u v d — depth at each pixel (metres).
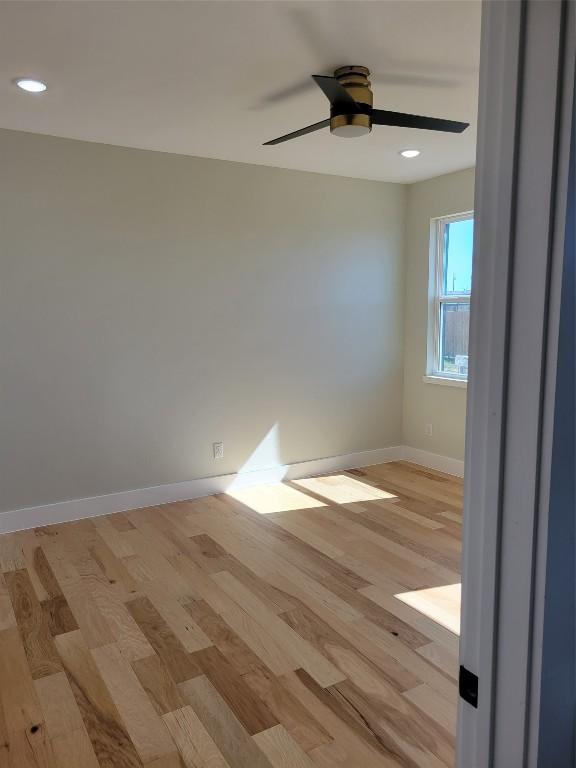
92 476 3.97
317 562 3.27
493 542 0.74
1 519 3.70
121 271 3.93
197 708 2.09
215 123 3.36
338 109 2.57
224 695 2.16
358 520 3.91
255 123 3.37
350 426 5.11
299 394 4.78
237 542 3.54
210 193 4.19
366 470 5.11
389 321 5.21
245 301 4.43
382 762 1.85
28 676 2.28
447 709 2.09
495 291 0.71
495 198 0.70
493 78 0.69
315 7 2.07
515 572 0.72
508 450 0.71
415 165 4.40
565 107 0.63
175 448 4.26
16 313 3.63
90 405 3.92
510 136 0.68
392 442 5.39
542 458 0.68
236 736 1.96
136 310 4.01
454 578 3.08
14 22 2.16
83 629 2.60
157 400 4.15
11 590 2.96
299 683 2.23
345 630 2.59
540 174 0.66
